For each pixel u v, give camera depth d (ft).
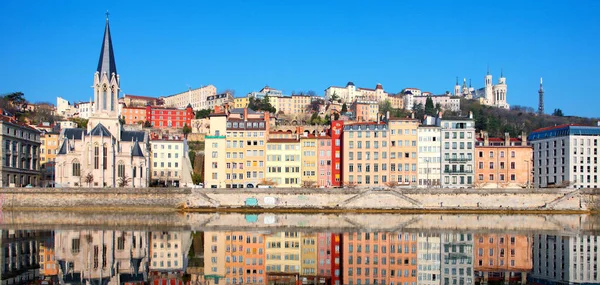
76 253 272.72
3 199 517.14
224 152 640.99
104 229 370.53
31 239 317.22
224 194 532.32
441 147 621.72
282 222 433.89
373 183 620.08
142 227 385.91
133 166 653.30
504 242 324.19
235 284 220.64
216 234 352.49
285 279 231.71
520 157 638.12
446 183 618.44
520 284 219.41
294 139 648.79
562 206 524.93
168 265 251.19
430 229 388.16
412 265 259.19
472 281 225.35
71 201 521.65
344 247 307.99
